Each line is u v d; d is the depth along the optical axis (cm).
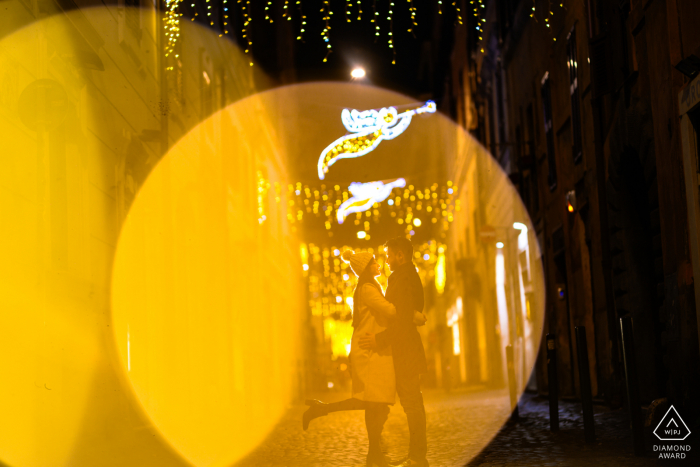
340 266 4491
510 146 2523
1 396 727
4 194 762
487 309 3142
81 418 971
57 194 887
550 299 1997
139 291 1359
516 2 2267
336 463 757
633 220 1237
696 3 905
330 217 3769
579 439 838
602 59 1309
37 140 854
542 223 2073
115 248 1216
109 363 1128
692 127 923
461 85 3875
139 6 1429
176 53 1683
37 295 834
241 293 2452
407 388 630
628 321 695
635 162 1223
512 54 2445
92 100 1112
